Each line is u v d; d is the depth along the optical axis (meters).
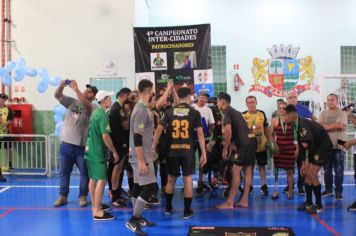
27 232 4.64
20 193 6.73
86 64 8.86
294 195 6.50
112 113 5.64
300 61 10.16
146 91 4.54
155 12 10.37
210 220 5.09
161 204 6.02
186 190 5.19
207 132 6.80
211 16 10.20
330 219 5.08
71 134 5.80
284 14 10.15
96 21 8.83
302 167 5.68
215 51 10.18
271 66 10.14
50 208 5.75
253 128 6.42
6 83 7.68
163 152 6.12
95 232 4.62
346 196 6.38
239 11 10.17
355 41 10.20
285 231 4.55
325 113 6.22
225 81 10.17
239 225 4.84
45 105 8.91
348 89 10.22
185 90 5.22
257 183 7.49
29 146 8.75
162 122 5.15
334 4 10.15
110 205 5.93
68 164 5.92
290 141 6.17
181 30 7.77
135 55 7.88
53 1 8.83
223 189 7.07
